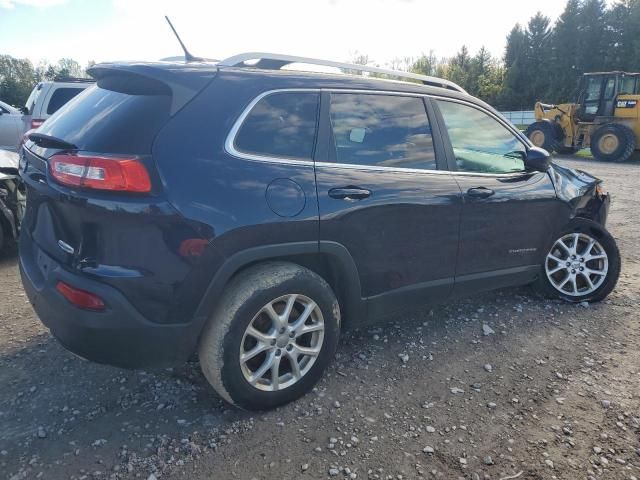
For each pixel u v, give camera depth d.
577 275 4.30
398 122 3.20
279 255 2.63
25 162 2.86
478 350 3.49
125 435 2.55
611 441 2.57
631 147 15.77
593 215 4.60
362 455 2.46
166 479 2.28
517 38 57.25
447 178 3.33
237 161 2.53
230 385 2.57
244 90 2.63
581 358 3.40
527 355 3.43
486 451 2.50
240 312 2.53
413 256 3.21
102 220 2.28
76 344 2.38
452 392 2.99
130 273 2.30
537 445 2.54
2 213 5.11
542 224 3.93
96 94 2.79
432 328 3.82
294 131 2.77
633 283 4.80
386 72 3.31
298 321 2.77
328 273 3.02
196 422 2.67
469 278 3.59
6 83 69.00
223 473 2.32
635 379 3.14
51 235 2.61
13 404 2.77
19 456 2.38
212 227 2.39
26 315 3.91
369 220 2.93
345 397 2.92
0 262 5.21
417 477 2.32
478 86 57.19
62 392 2.90
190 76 2.54
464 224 3.42
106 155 2.31
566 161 16.78
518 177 3.79
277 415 2.74
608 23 53.19
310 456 2.44
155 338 2.39
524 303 4.30
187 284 2.39
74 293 2.32
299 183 2.68
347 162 2.92
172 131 2.41
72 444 2.47
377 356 3.39
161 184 2.32
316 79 2.91
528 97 55.91
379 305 3.17
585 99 17.48
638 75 16.78
